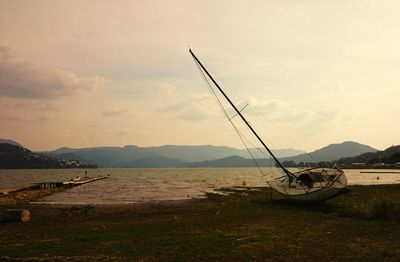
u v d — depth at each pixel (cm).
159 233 2053
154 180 10950
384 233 1905
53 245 1731
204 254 1523
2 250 1625
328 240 1764
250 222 2423
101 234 2039
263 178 12012
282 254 1507
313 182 3444
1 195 4931
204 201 4188
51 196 5238
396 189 4812
